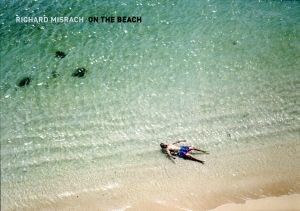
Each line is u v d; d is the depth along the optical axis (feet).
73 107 46.65
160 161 40.91
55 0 62.03
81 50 54.44
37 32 56.39
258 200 37.52
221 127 45.03
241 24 61.26
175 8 63.21
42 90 48.47
